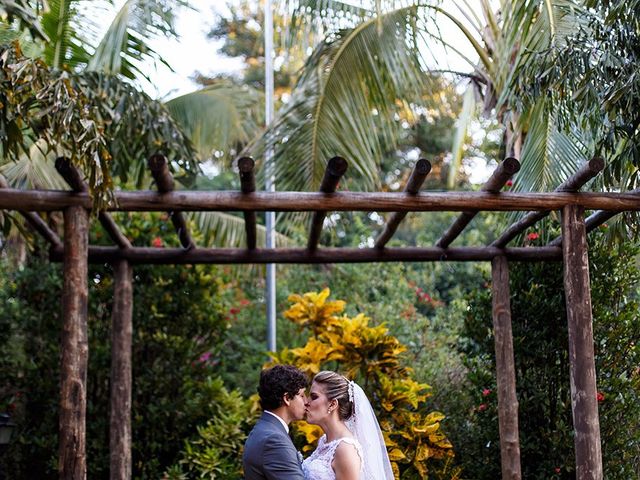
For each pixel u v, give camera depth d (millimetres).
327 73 6438
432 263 10430
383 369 6105
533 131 5816
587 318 4344
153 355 7129
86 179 4117
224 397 7113
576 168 5582
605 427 5547
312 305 6676
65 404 4129
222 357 8914
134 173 7188
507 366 5520
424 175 4234
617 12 4070
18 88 3789
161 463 6969
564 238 4449
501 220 6637
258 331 9516
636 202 4434
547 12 5375
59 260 5750
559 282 5992
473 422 6332
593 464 4223
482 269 6723
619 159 4410
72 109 3857
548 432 5770
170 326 7160
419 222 12898
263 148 6406
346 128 6359
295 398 3623
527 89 4395
